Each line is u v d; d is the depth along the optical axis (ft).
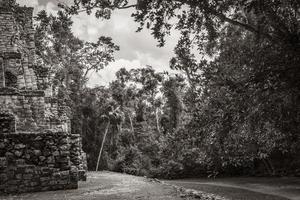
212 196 57.52
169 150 30.89
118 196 45.03
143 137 173.06
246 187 84.12
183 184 94.94
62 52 136.05
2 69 72.84
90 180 73.41
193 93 27.32
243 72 26.12
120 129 195.11
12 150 48.39
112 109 188.44
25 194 45.93
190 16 28.40
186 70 28.58
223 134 24.93
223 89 25.22
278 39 24.85
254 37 26.78
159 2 26.99
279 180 94.02
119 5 27.71
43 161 49.49
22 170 48.21
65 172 50.24
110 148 187.01
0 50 79.82
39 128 66.90
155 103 211.61
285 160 105.81
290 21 24.85
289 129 25.23
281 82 24.11
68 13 28.94
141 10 27.07
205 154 26.84
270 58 24.90
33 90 70.79
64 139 50.85
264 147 27.22
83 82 173.58
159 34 28.12
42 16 30.32
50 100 90.38
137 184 63.98
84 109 179.01
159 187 58.65
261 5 23.62
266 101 24.35
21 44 90.12
